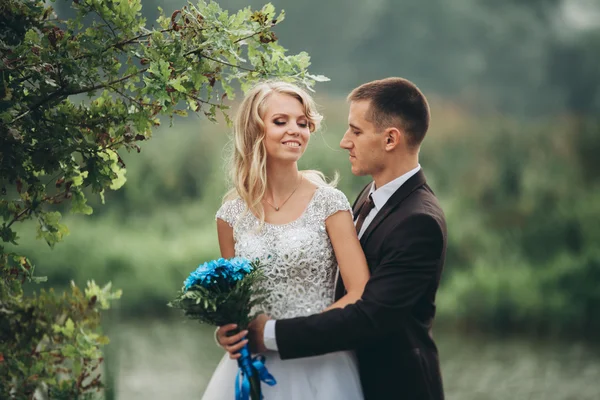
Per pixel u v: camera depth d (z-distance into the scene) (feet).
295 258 14.30
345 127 83.05
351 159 14.85
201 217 68.18
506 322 51.34
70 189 14.33
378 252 14.06
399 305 13.51
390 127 14.42
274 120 14.43
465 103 150.71
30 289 53.93
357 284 14.08
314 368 14.28
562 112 163.02
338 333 13.42
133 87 13.47
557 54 172.55
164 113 13.41
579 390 37.58
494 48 178.81
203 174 73.26
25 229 61.16
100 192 14.24
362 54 181.57
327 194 14.57
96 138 13.84
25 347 15.17
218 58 13.70
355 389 14.26
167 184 72.38
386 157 14.52
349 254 14.23
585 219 60.54
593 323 50.65
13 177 13.33
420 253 13.70
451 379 39.70
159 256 59.36
